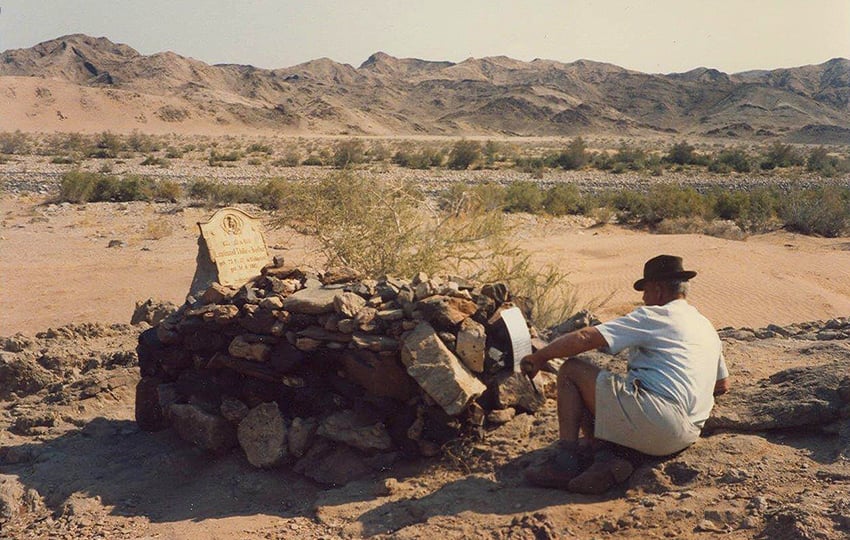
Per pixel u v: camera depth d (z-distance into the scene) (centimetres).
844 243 2742
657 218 3434
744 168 7756
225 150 9012
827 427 513
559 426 546
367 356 588
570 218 3516
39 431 749
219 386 668
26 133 12169
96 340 1091
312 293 639
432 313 586
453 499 505
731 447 504
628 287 1747
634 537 435
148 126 14938
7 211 3294
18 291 1714
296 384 622
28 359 914
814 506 423
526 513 470
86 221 2923
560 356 505
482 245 1173
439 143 13275
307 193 1017
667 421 481
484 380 598
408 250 970
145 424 723
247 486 592
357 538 487
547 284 1149
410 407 591
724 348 723
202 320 670
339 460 595
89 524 547
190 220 3044
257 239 1034
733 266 2006
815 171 7919
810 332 805
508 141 16225
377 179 1076
